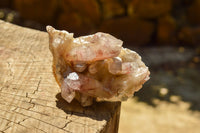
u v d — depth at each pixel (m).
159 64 1.57
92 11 1.88
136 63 0.33
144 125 0.96
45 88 0.35
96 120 0.31
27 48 0.45
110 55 0.31
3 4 1.97
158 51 1.80
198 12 2.02
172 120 1.01
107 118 0.31
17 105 0.32
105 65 0.32
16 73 0.38
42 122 0.30
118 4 1.91
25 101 0.32
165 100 1.17
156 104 1.13
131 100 1.16
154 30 1.98
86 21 1.88
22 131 0.29
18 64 0.40
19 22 1.84
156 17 1.96
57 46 0.32
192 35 1.91
